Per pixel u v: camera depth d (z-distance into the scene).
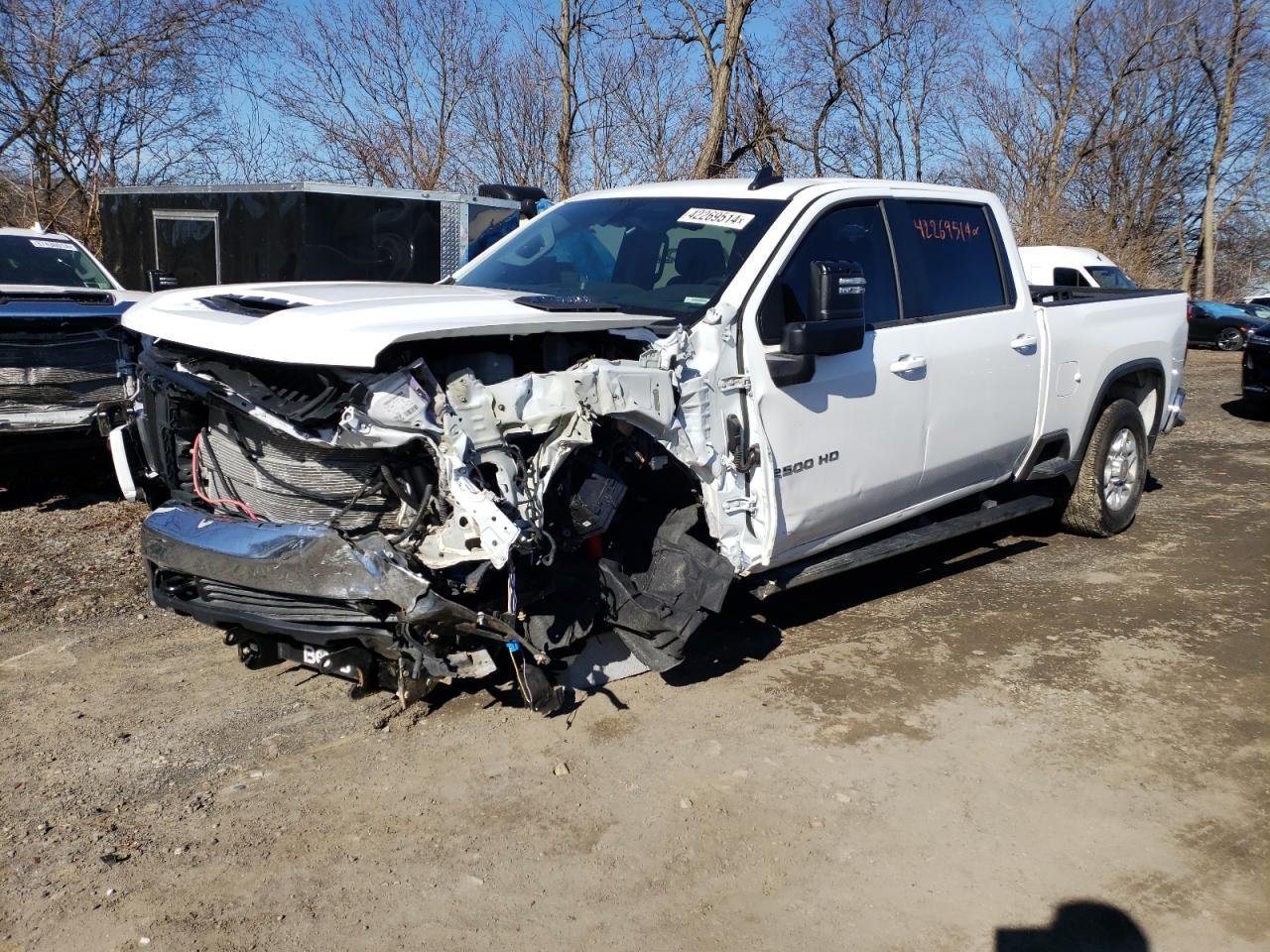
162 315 4.25
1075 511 7.07
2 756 3.92
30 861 3.29
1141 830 3.66
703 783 3.86
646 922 3.10
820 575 4.89
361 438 3.54
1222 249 36.66
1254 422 12.98
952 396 5.43
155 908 3.08
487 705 4.41
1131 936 3.11
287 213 9.85
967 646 5.26
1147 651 5.25
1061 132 29.38
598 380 3.78
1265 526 7.78
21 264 9.06
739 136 20.48
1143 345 7.05
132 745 4.02
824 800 3.78
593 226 5.39
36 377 7.09
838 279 4.38
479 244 10.73
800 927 3.11
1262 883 3.39
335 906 3.12
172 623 5.25
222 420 4.15
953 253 5.70
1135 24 30.16
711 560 4.31
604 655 4.59
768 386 4.46
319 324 3.63
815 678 4.80
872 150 26.33
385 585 3.56
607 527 4.11
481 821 3.58
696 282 4.70
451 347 3.74
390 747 4.05
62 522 6.86
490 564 3.69
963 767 4.05
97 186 15.95
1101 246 28.42
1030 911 3.21
